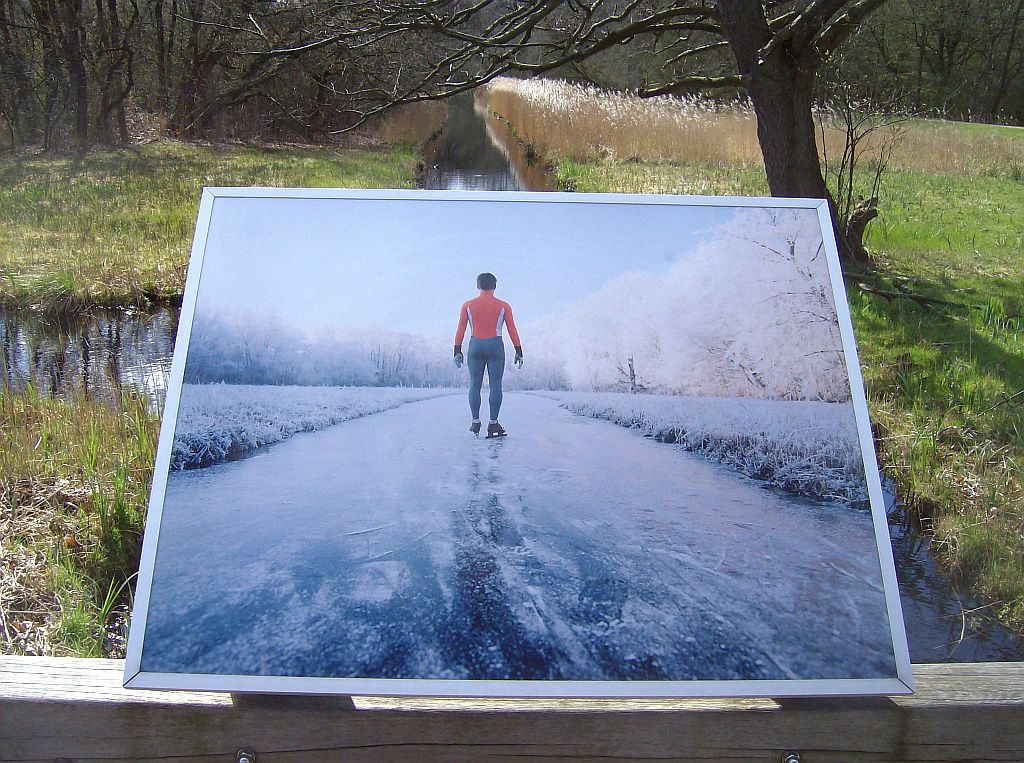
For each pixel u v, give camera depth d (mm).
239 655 2002
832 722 2104
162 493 2195
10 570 3848
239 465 2248
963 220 11883
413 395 2369
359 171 18375
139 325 8781
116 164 18578
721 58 14680
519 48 9500
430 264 2492
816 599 2102
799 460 2297
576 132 21297
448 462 2289
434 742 2072
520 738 2080
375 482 2238
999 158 16875
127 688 1992
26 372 7273
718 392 2361
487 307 2453
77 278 9422
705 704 2111
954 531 4336
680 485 2262
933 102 22672
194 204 13781
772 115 8312
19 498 4539
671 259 2512
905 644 2061
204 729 2076
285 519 2174
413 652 1994
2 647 3395
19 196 14117
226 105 23953
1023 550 4102
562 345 2424
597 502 2223
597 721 2078
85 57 21969
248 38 17547
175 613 2051
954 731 2121
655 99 22656
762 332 2436
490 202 2570
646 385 2387
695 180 15547
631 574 2111
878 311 7625
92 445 5055
